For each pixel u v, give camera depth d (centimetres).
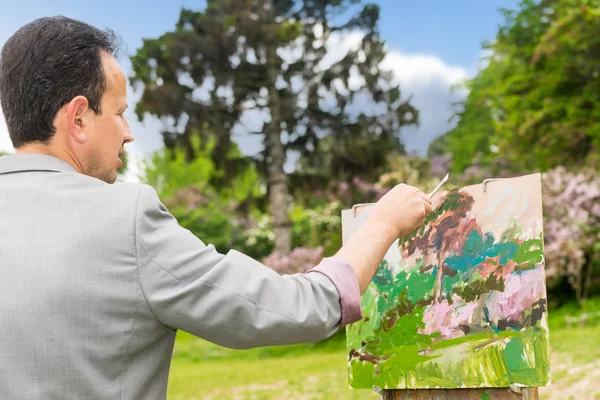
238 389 805
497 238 178
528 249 170
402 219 130
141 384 111
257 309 108
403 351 197
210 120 1620
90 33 123
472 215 187
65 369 105
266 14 1620
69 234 109
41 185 115
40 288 106
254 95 1652
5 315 106
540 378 163
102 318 107
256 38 1581
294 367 1013
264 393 741
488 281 178
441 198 197
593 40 1559
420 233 200
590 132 1574
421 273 197
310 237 1869
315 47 1636
